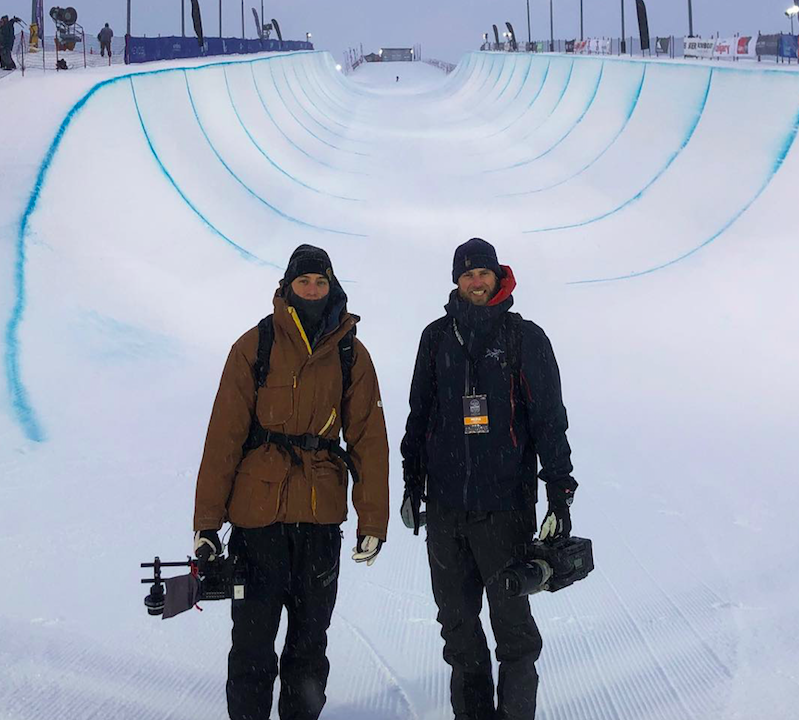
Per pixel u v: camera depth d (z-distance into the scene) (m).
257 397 2.86
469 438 2.92
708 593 4.46
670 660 3.64
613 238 17.55
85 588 4.44
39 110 14.16
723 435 7.95
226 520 2.86
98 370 9.02
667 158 21.62
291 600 2.91
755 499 6.23
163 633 3.85
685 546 5.29
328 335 2.85
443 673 3.56
